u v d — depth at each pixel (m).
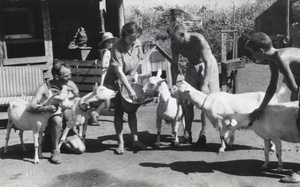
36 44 11.90
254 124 4.71
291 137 4.50
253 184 4.47
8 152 6.08
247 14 22.08
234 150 5.83
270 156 5.46
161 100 5.85
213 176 4.78
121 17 10.64
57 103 5.38
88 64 9.02
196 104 5.70
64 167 5.31
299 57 4.11
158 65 10.06
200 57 6.00
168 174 4.91
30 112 5.38
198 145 6.01
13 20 10.84
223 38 11.07
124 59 5.75
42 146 6.06
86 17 12.13
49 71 9.65
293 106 4.59
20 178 4.92
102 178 4.86
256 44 4.11
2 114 7.77
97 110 5.97
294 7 7.07
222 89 9.48
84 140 6.30
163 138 6.75
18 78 8.49
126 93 5.70
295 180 4.40
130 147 6.23
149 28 21.42
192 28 18.67
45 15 9.54
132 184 4.62
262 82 12.45
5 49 9.37
